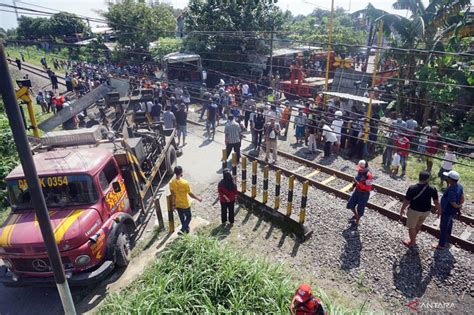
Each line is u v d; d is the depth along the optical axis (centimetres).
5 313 673
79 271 642
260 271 621
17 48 4269
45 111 2122
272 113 1495
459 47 1692
